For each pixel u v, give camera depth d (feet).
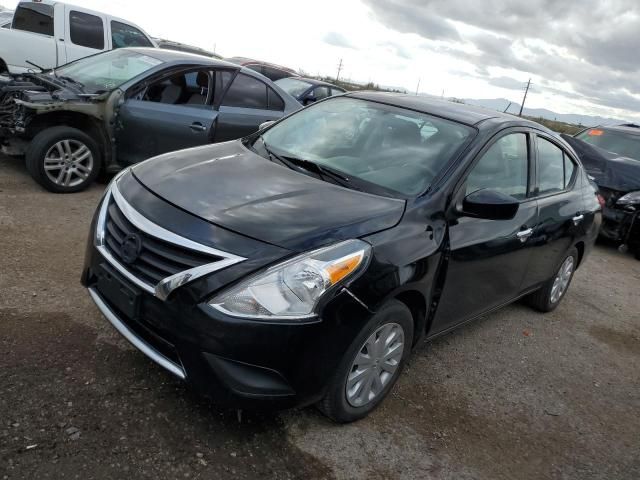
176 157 11.64
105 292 9.29
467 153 11.59
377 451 9.55
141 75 20.36
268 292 8.16
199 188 9.84
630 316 19.19
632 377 14.73
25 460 7.75
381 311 9.35
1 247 14.23
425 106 13.25
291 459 8.89
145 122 20.18
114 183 10.73
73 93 19.56
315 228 8.93
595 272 23.54
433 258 10.13
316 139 12.85
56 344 10.50
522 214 13.24
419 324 10.76
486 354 14.11
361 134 12.59
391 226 9.72
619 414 12.70
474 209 10.78
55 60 32.42
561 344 15.74
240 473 8.35
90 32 33.60
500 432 10.98
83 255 14.79
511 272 13.43
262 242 8.48
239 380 8.19
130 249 8.90
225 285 8.16
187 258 8.46
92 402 9.15
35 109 18.33
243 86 22.71
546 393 12.90
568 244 16.15
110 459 8.07
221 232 8.59
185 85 21.30
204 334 8.11
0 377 9.30
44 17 31.89
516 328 16.12
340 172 11.44
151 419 9.03
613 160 26.66
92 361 10.19
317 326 8.38
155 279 8.57
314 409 10.23
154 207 9.27
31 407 8.77
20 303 11.73
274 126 14.19
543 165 14.67
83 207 18.42
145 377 10.02
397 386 11.65
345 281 8.61
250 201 9.52
